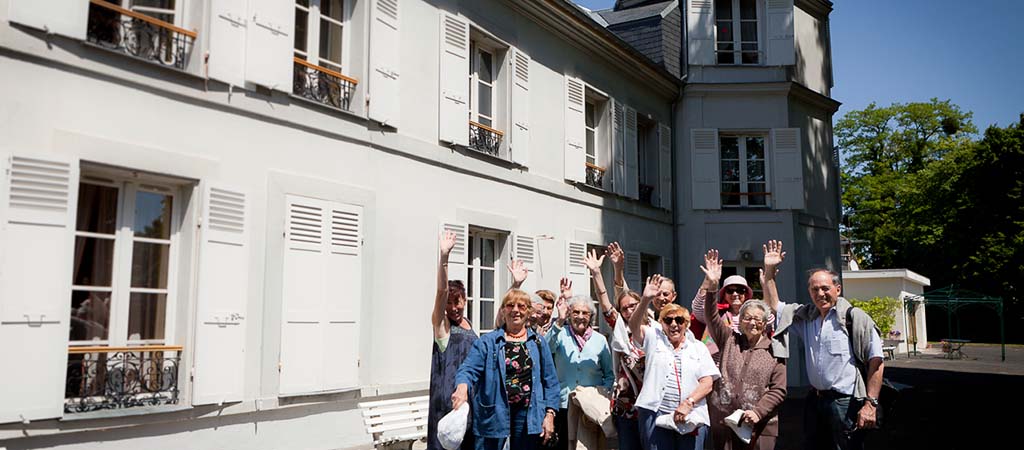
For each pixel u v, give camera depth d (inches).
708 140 602.5
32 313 213.6
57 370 217.9
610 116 521.7
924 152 1760.6
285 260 289.4
